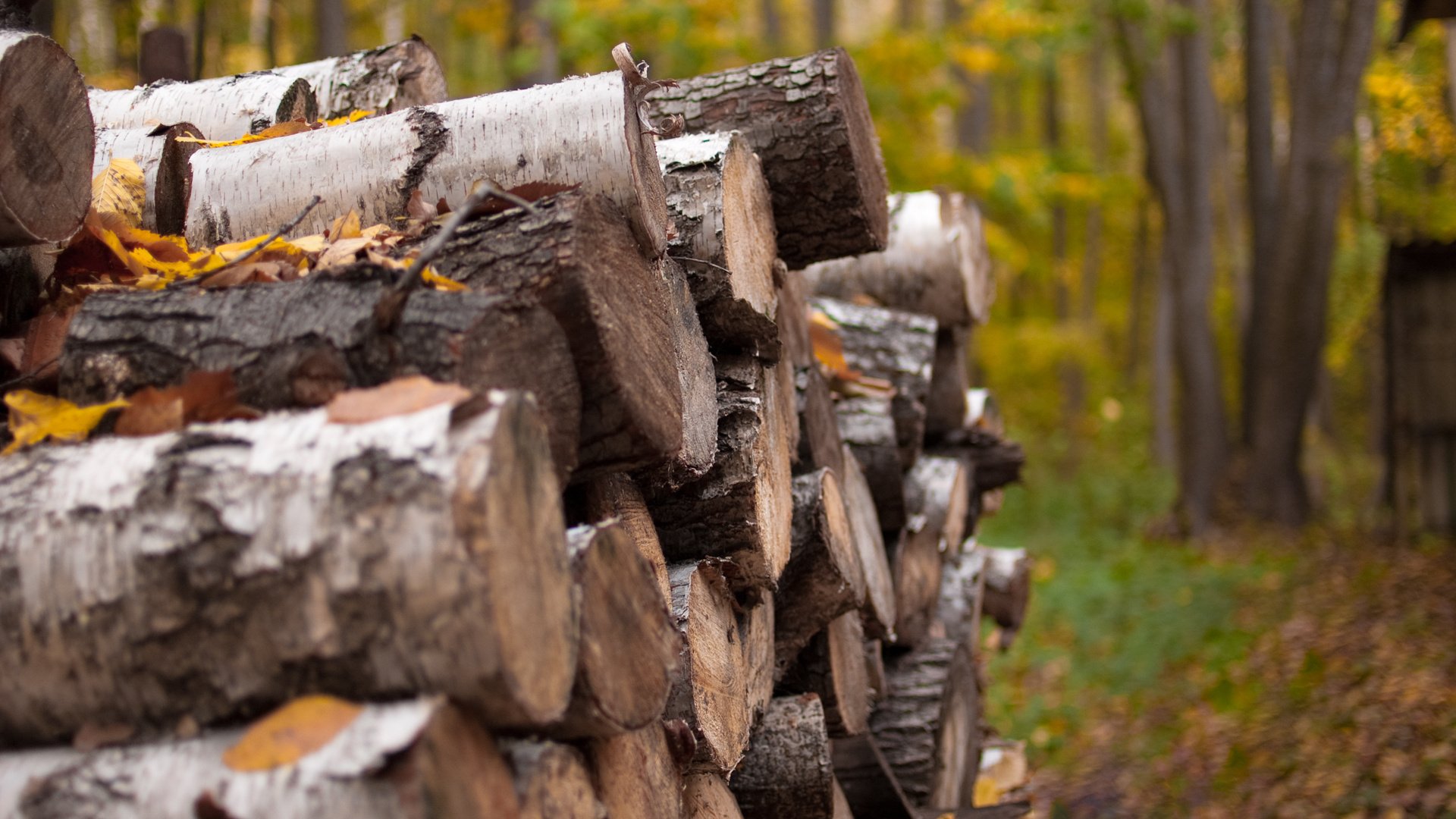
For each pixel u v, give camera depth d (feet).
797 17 68.95
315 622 4.81
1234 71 73.67
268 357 5.63
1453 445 37.14
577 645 5.43
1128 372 82.64
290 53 46.83
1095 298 89.15
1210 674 25.75
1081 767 22.02
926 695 13.12
